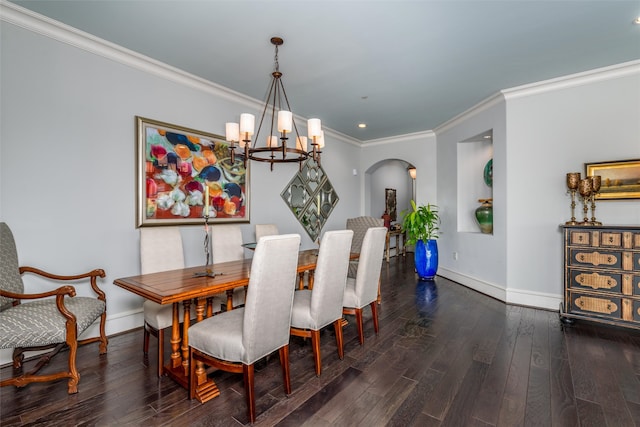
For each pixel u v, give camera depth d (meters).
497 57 2.82
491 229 4.19
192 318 2.68
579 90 3.22
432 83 3.42
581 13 2.18
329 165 5.57
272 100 3.93
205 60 2.89
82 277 2.30
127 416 1.63
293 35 2.46
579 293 2.90
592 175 3.14
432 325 2.96
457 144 4.76
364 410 1.69
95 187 2.61
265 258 1.59
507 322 3.03
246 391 1.59
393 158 5.95
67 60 2.45
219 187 3.60
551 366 2.15
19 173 2.23
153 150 2.98
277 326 1.74
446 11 2.15
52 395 1.82
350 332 2.82
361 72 3.12
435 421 1.59
